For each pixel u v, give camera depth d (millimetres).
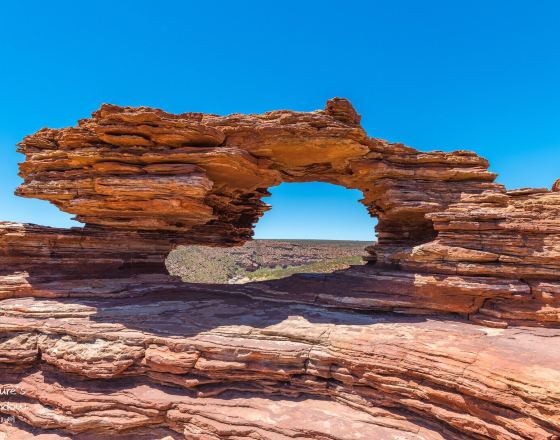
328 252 110000
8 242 17703
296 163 20312
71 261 18656
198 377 12391
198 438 10672
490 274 15406
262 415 11023
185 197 16188
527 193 17406
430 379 10625
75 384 12766
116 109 15953
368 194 22234
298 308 16500
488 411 9539
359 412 11172
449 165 19266
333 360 12070
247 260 96875
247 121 17531
